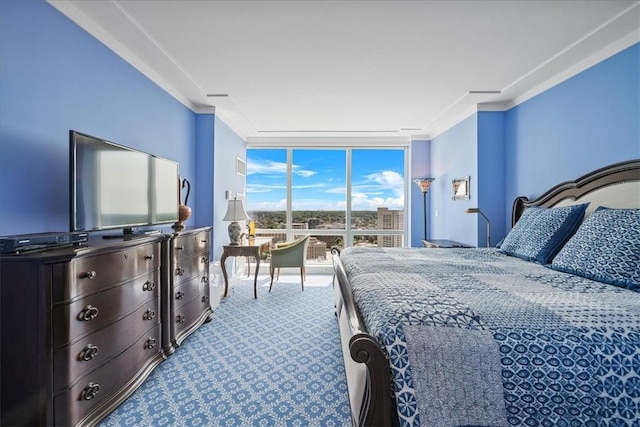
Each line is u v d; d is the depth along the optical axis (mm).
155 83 2854
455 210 4215
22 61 1584
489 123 3602
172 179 2629
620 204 2053
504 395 873
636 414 851
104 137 2182
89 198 1687
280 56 2490
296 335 2666
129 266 1785
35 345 1284
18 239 1293
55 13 1772
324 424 1562
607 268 1483
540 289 1332
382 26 2062
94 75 2080
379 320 1007
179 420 1583
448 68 2688
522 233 2361
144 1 1805
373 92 3273
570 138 2633
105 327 1591
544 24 2027
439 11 1900
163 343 2225
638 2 1812
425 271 1716
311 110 3891
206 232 3021
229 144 4465
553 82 2828
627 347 891
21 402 1286
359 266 1896
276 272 5363
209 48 2365
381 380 866
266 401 1747
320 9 1885
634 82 2098
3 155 1500
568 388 868
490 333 933
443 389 878
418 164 5176
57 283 1319
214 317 3117
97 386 1518
